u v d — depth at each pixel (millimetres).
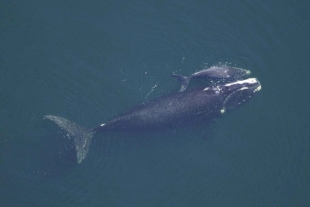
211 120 102875
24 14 115625
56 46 112375
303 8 118750
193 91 101312
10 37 112375
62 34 114062
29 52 111062
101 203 96812
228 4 119125
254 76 108438
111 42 113250
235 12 117938
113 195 97875
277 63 110562
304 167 100125
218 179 100188
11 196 95750
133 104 105062
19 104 105000
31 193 96438
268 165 100875
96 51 112062
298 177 99375
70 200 96438
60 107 105188
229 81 105750
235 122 104000
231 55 111562
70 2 118375
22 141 101000
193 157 102000
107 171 99750
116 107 105000
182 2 119188
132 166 100625
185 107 99062
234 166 101125
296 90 107500
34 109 104750
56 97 106250
